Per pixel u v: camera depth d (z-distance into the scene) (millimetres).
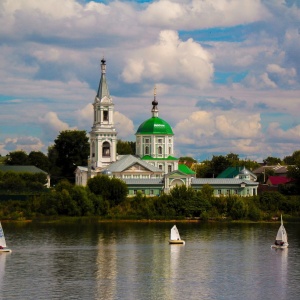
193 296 168500
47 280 184250
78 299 165125
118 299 165250
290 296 168875
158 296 168125
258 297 167875
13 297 166500
